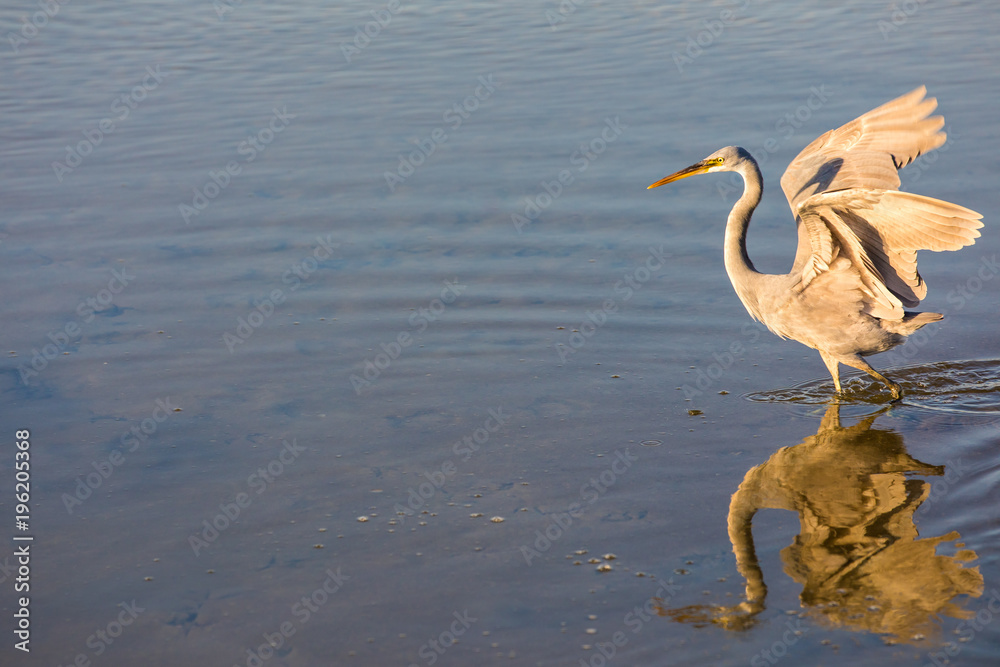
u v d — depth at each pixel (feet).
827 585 20.97
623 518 23.76
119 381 31.35
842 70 58.13
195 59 64.44
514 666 18.79
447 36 69.10
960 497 24.07
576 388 30.81
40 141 50.83
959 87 53.83
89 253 40.09
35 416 29.12
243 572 22.04
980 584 20.76
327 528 23.71
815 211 25.59
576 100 55.06
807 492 24.67
